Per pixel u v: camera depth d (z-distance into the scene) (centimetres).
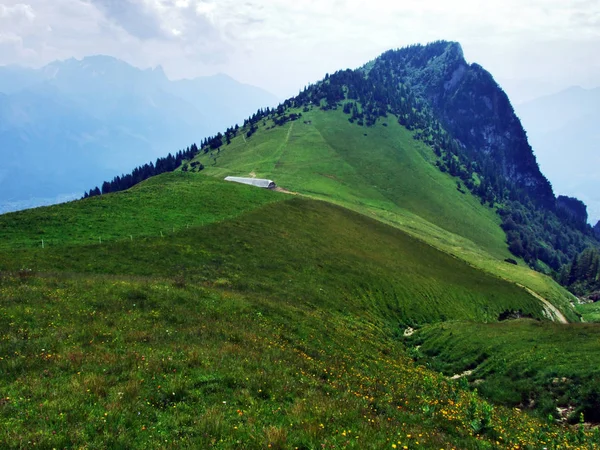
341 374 2162
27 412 1169
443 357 3981
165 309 2589
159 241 4928
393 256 7800
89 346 1792
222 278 4284
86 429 1114
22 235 4506
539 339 3834
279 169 19838
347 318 4253
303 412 1383
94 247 4403
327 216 8700
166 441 1093
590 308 12006
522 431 1880
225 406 1348
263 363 1908
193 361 1733
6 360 1542
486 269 11150
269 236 6200
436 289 6800
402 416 1622
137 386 1400
